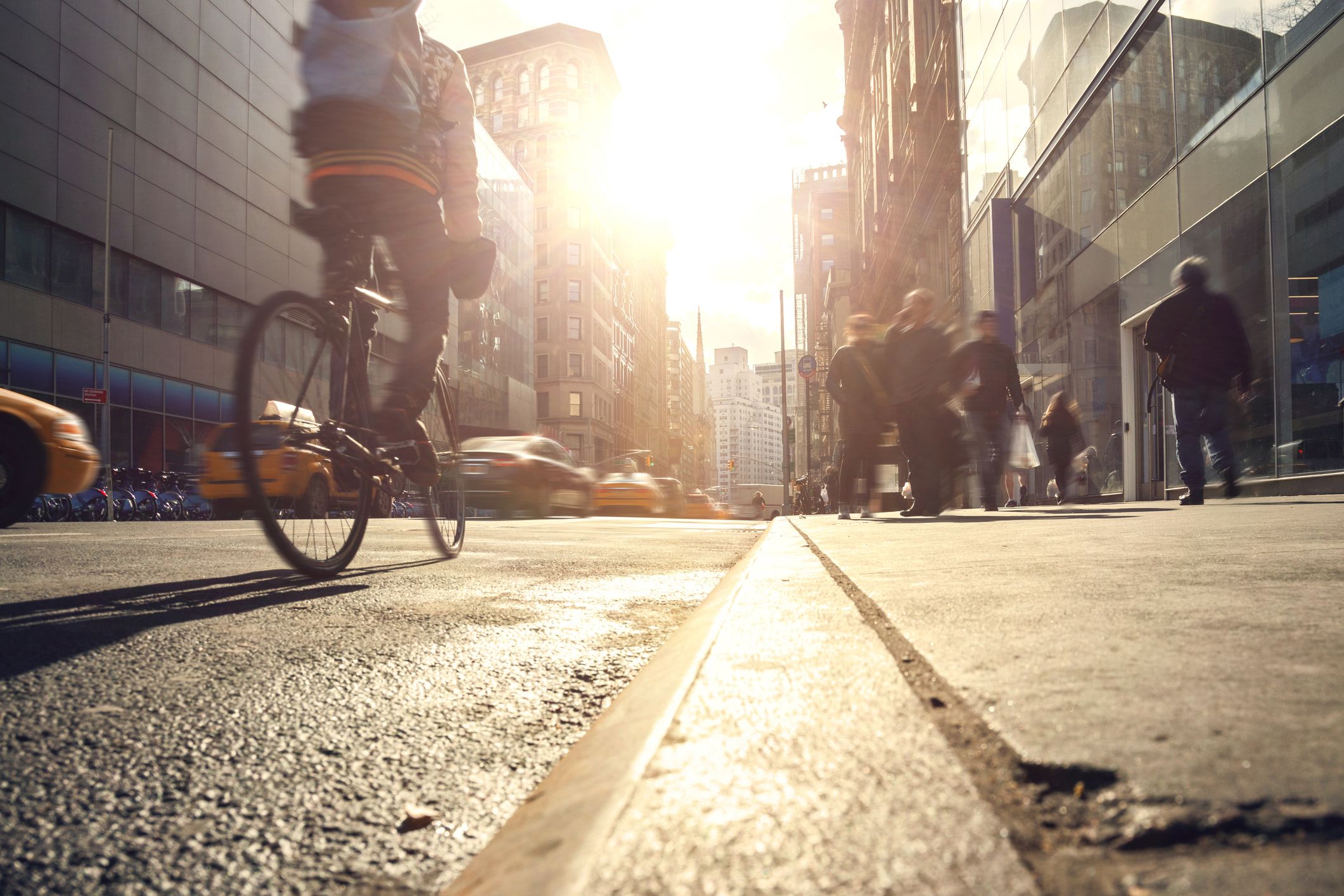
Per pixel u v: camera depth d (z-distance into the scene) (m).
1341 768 0.81
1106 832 0.71
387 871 0.98
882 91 41.34
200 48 27.77
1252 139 10.30
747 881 0.67
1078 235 15.70
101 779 1.25
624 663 2.09
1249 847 0.66
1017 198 19.14
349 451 3.51
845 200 99.94
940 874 0.66
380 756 1.38
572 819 0.88
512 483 15.88
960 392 9.15
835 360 9.01
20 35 21.83
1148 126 12.93
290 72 32.47
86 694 1.69
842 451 9.09
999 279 19.67
